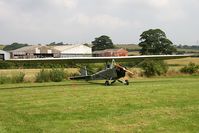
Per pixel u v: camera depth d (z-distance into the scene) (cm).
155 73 2858
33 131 757
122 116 893
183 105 1036
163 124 798
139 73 2816
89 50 7575
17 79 2388
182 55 2131
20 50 7144
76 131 753
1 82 2323
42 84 2152
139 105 1049
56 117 900
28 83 2311
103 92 1409
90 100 1177
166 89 1466
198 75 2917
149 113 923
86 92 1429
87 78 2136
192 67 3017
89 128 776
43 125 811
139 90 1444
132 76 2747
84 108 1020
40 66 4131
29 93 1464
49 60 1889
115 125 800
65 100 1197
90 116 902
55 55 7181
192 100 1135
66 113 951
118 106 1041
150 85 1730
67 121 850
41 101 1193
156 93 1323
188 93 1317
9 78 2375
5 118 901
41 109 1027
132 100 1150
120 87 1650
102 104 1083
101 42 10531
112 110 977
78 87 1764
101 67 2778
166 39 7462
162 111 946
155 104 1063
